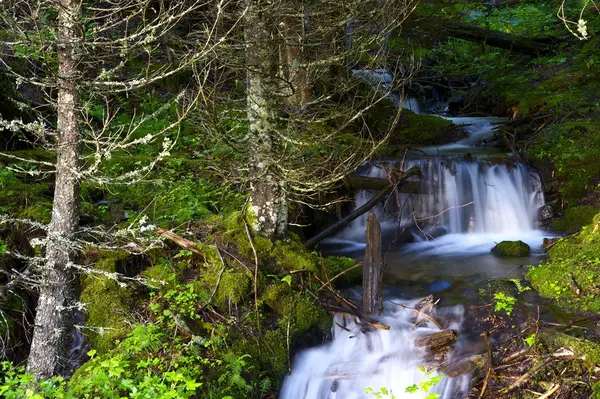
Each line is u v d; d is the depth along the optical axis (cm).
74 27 403
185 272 557
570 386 459
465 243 824
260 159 564
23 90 816
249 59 535
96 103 871
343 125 546
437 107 1329
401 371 513
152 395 377
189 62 401
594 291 577
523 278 650
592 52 1194
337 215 820
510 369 491
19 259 566
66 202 429
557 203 884
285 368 510
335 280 634
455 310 586
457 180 891
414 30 1173
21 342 536
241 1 545
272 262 571
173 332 490
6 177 633
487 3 1600
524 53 1341
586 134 923
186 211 634
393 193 856
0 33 775
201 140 796
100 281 514
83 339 509
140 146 807
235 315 521
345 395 506
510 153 945
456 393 482
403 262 740
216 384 452
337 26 547
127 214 650
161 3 435
